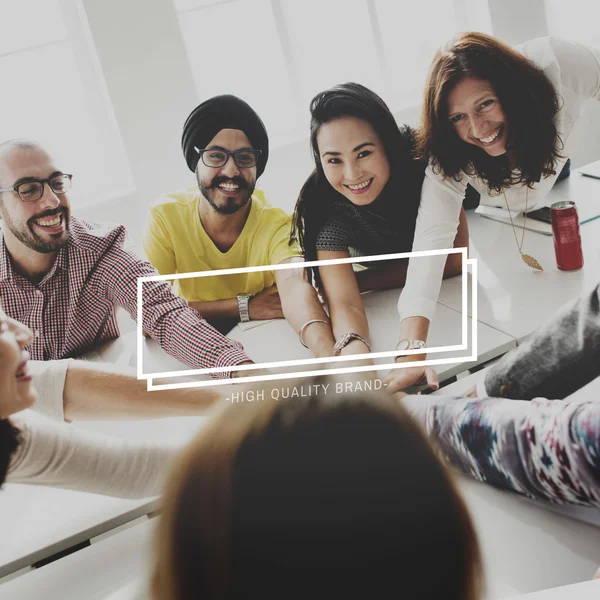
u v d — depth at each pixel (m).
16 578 1.18
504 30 2.60
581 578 0.93
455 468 1.12
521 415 0.99
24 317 1.84
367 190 1.87
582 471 0.87
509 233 2.13
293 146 2.21
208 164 1.90
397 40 2.61
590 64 1.93
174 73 2.32
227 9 2.47
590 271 1.84
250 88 2.57
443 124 1.87
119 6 2.22
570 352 1.19
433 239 1.85
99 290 1.87
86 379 1.57
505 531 1.02
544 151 1.96
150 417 1.57
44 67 2.35
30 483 1.35
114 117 2.33
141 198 2.38
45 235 1.82
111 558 1.19
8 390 1.37
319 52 2.56
